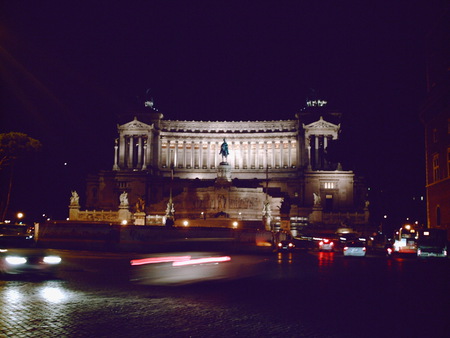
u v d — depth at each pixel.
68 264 35.72
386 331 14.87
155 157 154.75
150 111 157.50
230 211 119.56
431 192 72.19
